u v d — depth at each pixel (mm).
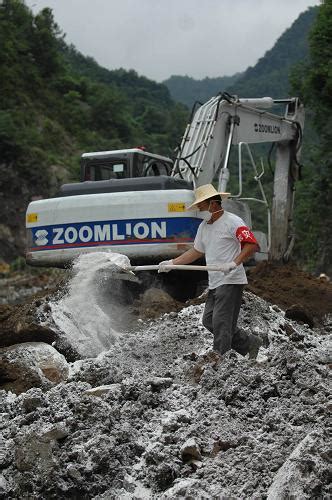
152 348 7586
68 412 5449
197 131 12227
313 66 29875
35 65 81125
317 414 5352
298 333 8766
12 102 69375
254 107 13305
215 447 5066
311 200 30500
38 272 32969
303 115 14375
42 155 57438
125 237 10219
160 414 5586
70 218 10523
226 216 7117
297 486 4395
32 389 6137
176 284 10531
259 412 5469
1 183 52000
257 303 9203
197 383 6148
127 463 5047
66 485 4816
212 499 4520
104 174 11562
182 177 11797
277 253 13984
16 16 84750
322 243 30000
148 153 11688
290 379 6031
